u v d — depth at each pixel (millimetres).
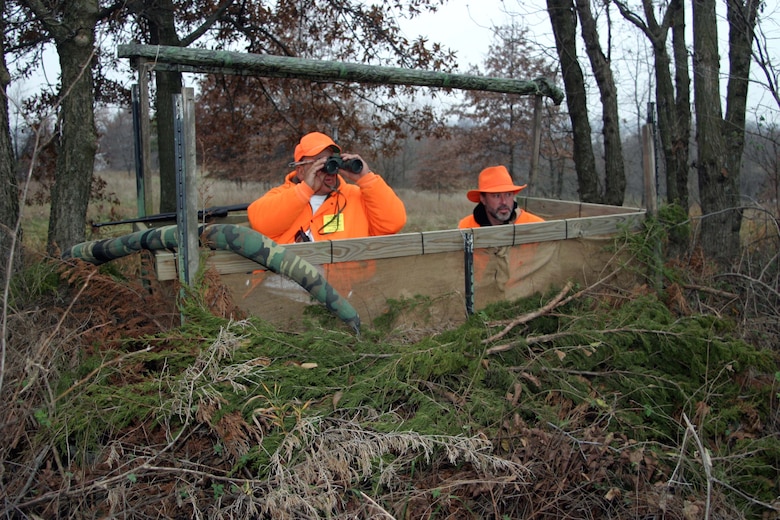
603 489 2867
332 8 9539
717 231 6004
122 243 3432
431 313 3727
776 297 4926
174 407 2719
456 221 16031
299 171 3859
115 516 2404
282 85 9453
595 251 4211
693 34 6148
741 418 3621
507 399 3102
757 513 3025
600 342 3439
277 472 2502
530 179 5684
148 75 4035
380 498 2633
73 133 4820
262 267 3312
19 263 3812
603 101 7379
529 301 3936
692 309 4641
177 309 3475
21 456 2711
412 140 26547
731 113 6445
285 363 2982
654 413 3301
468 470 2854
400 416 2984
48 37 6598
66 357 3154
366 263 3523
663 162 9641
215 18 8250
